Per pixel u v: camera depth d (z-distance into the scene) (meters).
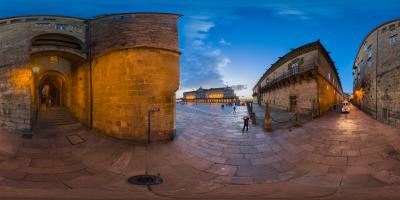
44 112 17.55
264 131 16.28
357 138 12.85
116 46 13.27
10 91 13.52
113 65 13.42
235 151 12.09
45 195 5.94
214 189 7.27
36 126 14.24
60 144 11.84
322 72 24.30
